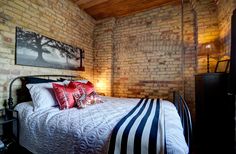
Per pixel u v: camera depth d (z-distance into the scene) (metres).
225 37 2.12
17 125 1.69
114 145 0.95
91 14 3.54
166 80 3.05
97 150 1.00
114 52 3.63
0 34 1.90
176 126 1.15
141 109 1.71
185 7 2.90
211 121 1.91
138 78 3.33
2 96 1.94
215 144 1.87
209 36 2.47
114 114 1.49
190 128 1.21
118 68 3.57
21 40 2.13
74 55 3.14
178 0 2.91
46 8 2.54
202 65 2.50
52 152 1.26
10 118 1.75
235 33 1.32
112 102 2.29
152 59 3.19
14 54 2.06
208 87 1.94
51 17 2.63
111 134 1.01
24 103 1.97
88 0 3.00
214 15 2.46
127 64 3.46
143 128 1.03
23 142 1.58
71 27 3.08
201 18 2.54
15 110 1.78
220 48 2.36
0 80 1.92
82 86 2.20
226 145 1.79
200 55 2.52
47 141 1.32
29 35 2.24
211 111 1.91
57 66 2.71
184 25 2.90
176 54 2.97
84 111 1.64
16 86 2.09
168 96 3.01
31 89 1.94
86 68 3.53
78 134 1.13
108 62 3.58
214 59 2.42
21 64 2.13
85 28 3.50
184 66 2.89
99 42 3.73
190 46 2.85
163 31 3.10
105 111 1.64
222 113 1.83
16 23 2.09
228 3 1.95
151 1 2.95
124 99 2.61
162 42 3.11
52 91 2.00
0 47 1.91
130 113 1.52
